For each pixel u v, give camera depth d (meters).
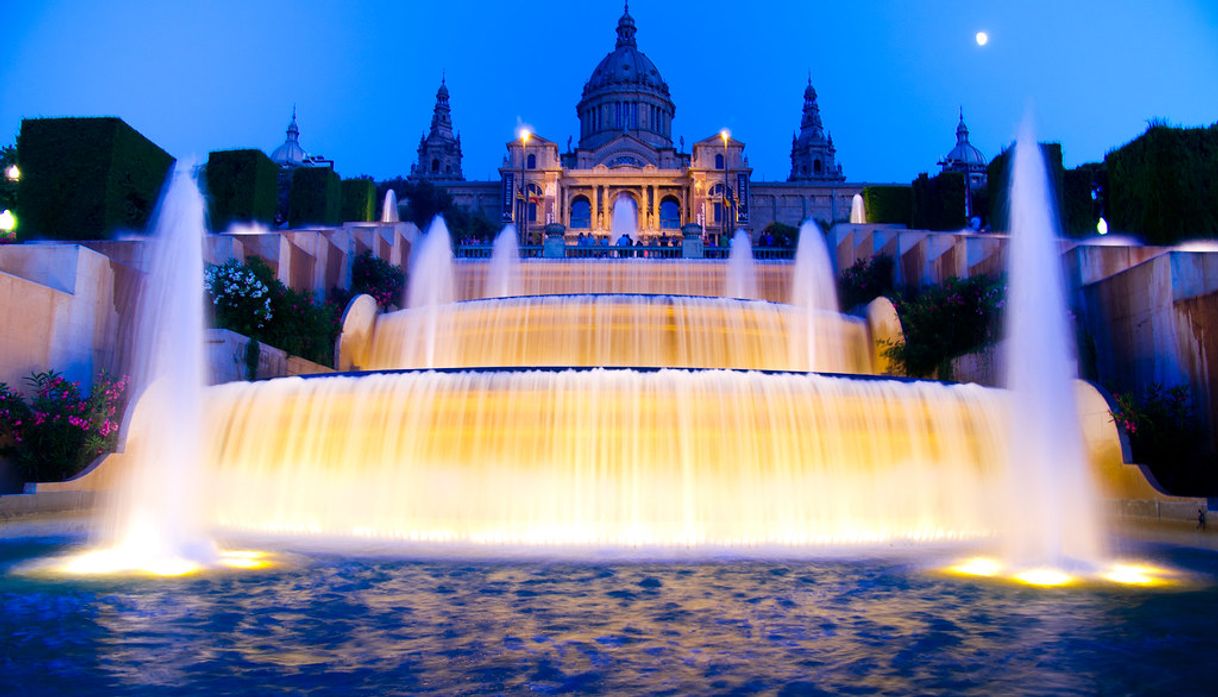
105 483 10.16
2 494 10.23
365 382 9.40
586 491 8.66
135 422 10.37
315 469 9.09
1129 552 7.65
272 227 26.64
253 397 9.64
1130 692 3.92
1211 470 10.78
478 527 8.62
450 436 8.91
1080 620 5.18
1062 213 22.81
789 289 22.64
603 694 3.85
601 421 8.84
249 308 14.69
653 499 8.65
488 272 23.31
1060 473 9.55
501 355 15.12
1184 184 17.22
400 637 4.76
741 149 103.94
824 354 15.95
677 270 22.83
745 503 8.70
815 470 8.91
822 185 111.88
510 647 4.58
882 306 16.38
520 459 8.77
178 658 4.37
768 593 5.91
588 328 14.91
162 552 7.41
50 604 5.51
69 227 19.53
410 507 8.79
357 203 33.25
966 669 4.24
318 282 19.23
